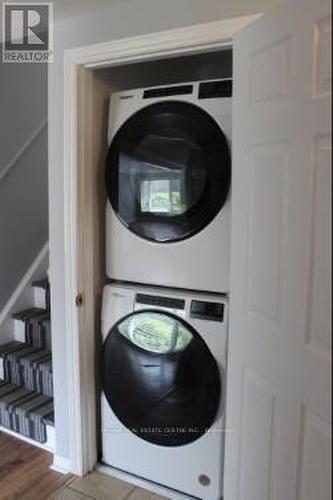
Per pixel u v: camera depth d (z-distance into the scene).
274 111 1.25
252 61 1.35
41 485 2.00
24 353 2.52
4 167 2.66
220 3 1.50
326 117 1.07
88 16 1.76
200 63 2.30
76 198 1.89
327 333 1.09
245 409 1.48
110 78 2.02
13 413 2.29
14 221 2.75
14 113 2.71
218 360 1.73
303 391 1.19
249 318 1.42
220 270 1.72
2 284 2.67
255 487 1.45
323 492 1.13
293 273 1.21
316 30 1.09
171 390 1.86
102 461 2.13
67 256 1.94
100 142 2.00
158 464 1.96
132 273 1.92
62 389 2.06
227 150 1.66
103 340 2.01
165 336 1.84
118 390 1.99
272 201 1.28
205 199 1.71
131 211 1.89
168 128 1.77
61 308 2.01
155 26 1.62
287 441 1.27
